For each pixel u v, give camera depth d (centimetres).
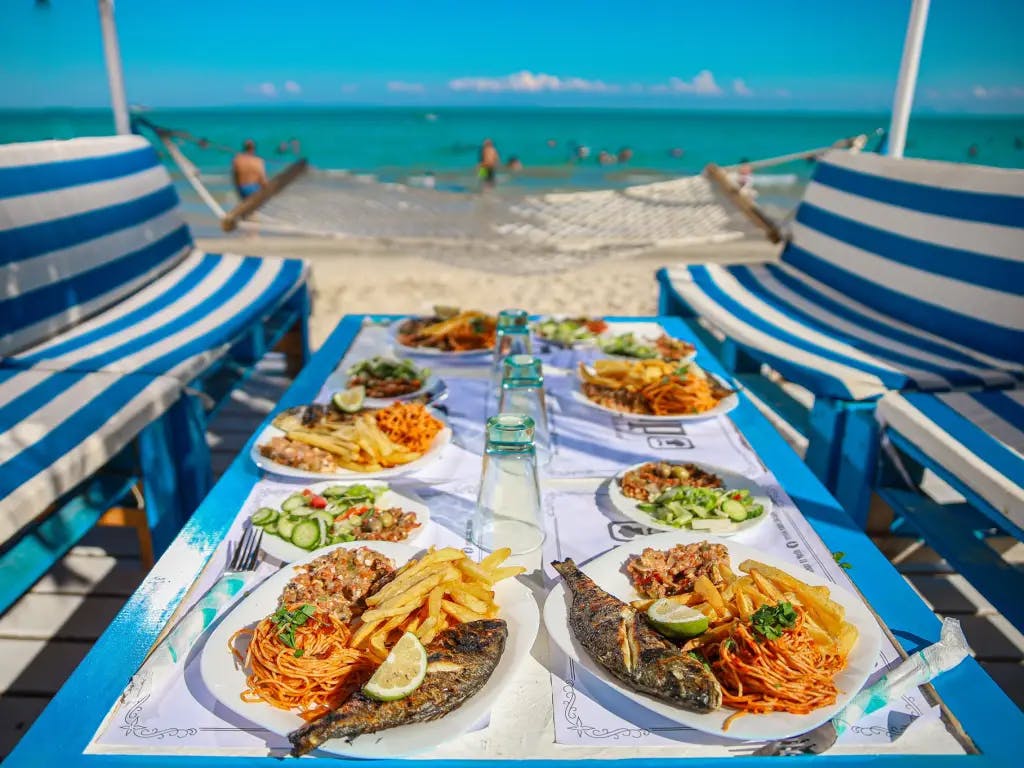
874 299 351
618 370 215
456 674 94
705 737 96
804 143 3569
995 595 195
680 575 124
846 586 127
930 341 302
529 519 136
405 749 88
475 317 263
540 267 423
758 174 1678
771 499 156
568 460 175
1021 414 229
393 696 90
